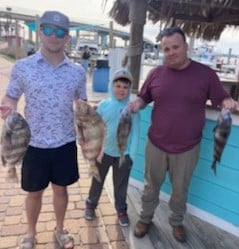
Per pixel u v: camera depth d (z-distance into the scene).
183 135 2.76
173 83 2.68
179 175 2.90
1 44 29.77
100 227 3.26
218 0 3.24
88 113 2.39
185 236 3.18
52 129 2.46
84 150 2.51
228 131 2.40
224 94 2.67
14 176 2.25
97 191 3.30
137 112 2.96
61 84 2.39
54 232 3.09
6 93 2.40
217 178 3.32
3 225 3.18
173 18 5.50
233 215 3.28
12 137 2.15
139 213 3.56
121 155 2.75
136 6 3.84
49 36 2.25
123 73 3.00
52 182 2.71
